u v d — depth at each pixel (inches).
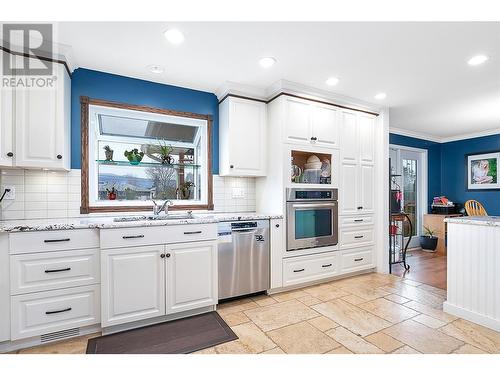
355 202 130.6
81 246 75.5
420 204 212.7
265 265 105.6
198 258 89.3
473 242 85.8
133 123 109.4
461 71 99.8
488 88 116.0
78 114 94.9
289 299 103.5
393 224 159.8
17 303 69.1
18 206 86.9
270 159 117.8
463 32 75.0
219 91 117.6
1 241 67.9
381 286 118.0
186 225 87.3
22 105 78.7
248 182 127.9
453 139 214.5
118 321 77.5
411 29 73.9
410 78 106.0
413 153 209.3
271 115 117.3
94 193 99.0
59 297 73.1
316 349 70.3
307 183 117.7
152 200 108.2
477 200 199.9
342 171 126.6
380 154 138.5
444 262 163.5
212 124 120.1
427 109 145.2
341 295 107.3
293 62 93.1
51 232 72.3
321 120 120.7
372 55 88.2
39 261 71.1
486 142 196.2
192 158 120.4
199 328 81.2
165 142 115.1
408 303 99.7
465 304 87.2
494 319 80.1
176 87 113.1
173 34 75.6
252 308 95.3
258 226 104.0
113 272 77.0
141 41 79.4
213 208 118.8
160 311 83.0
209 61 92.1
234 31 74.7
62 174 92.6
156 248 82.6
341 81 109.3
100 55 87.5
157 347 71.3
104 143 103.7
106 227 75.9
